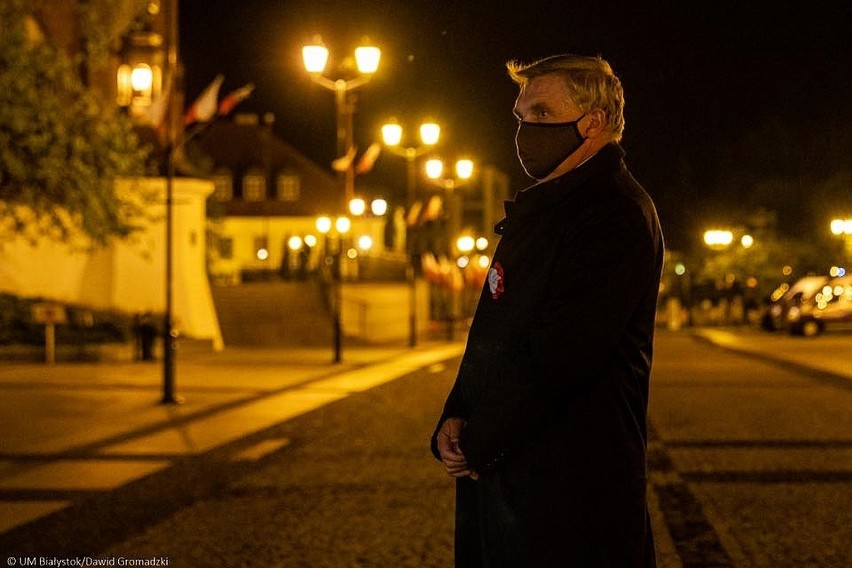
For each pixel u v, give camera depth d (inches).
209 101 900.6
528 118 150.4
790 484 452.8
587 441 140.3
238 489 463.2
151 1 1081.4
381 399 862.5
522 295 144.6
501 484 144.0
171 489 466.0
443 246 2829.7
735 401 806.5
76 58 900.0
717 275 2564.0
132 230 912.3
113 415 744.3
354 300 1847.9
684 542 350.6
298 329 1753.2
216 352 1482.5
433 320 2342.5
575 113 147.7
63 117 856.9
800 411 736.3
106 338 1298.0
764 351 1509.6
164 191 1455.5
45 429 669.9
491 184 2800.2
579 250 139.6
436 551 345.7
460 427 150.2
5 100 824.9
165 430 666.2
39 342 1258.0
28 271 1424.7
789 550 338.3
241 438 629.9
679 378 1029.8
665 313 2775.6
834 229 1893.5
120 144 885.8
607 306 136.8
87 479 492.7
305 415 746.2
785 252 2327.8
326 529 380.2
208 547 355.3
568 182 145.1
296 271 2300.7
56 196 882.1
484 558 147.7
